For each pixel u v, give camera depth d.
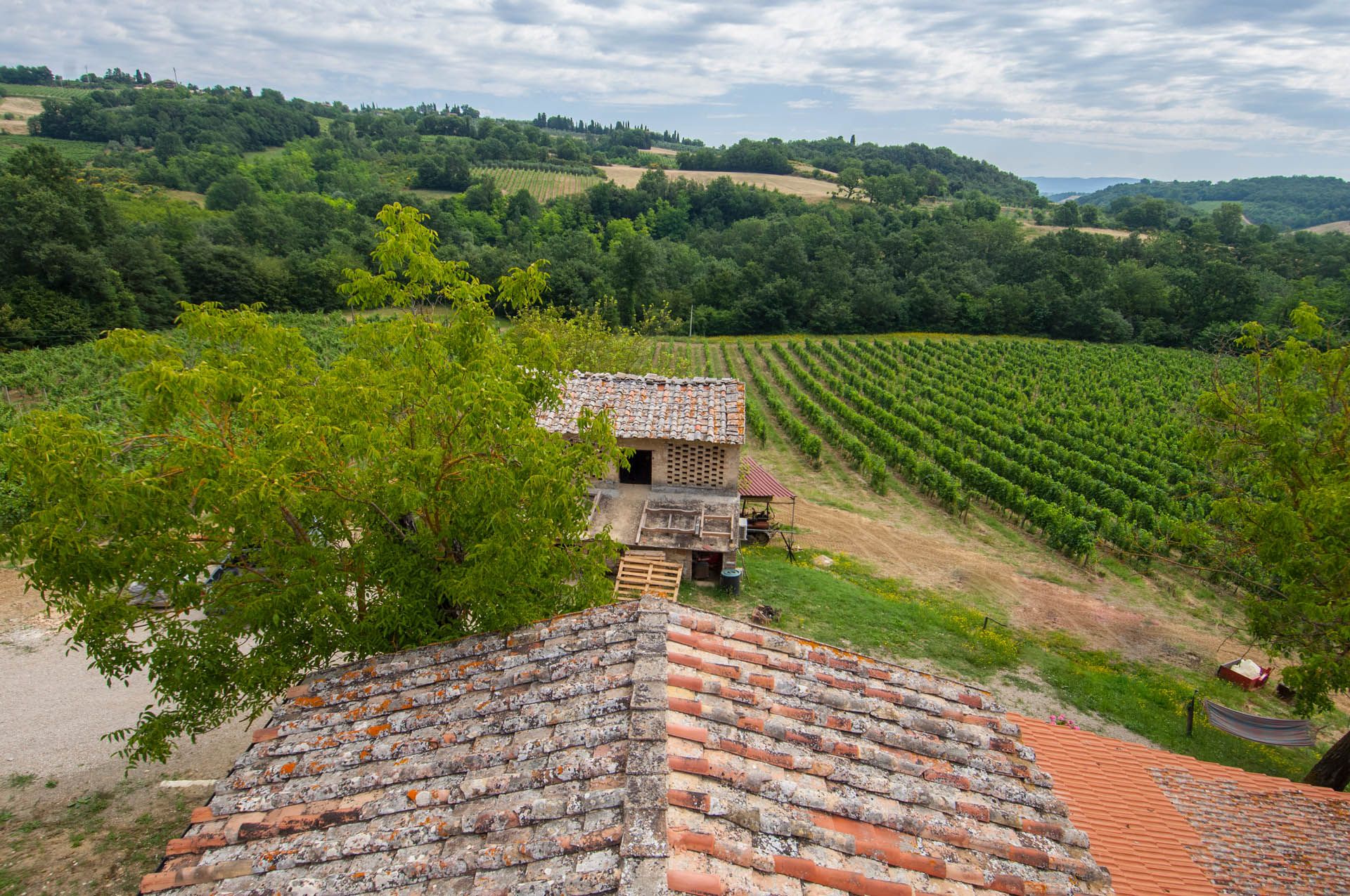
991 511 38.69
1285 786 14.16
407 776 6.86
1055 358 82.00
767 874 5.38
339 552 11.79
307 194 110.00
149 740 10.70
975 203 159.12
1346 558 15.64
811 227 121.25
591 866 5.20
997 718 8.34
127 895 12.30
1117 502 38.09
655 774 5.94
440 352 11.72
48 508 8.79
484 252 93.38
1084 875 6.30
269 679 10.66
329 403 11.02
